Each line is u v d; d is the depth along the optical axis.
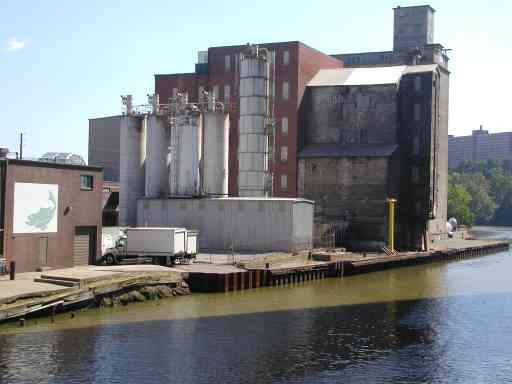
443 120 122.81
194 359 35.00
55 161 60.53
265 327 43.00
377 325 45.06
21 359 33.75
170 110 86.62
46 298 42.12
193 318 44.66
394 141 101.44
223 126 86.50
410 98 104.00
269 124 92.62
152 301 50.44
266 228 74.00
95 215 57.91
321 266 69.19
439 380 33.12
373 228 96.25
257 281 59.66
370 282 68.50
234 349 37.28
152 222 78.75
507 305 53.91
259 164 91.00
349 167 97.81
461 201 185.75
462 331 43.75
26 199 50.91
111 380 31.23
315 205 99.56
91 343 37.06
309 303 52.84
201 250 74.50
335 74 110.19
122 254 59.41
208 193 85.56
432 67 105.56
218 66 112.44
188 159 82.56
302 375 33.09
